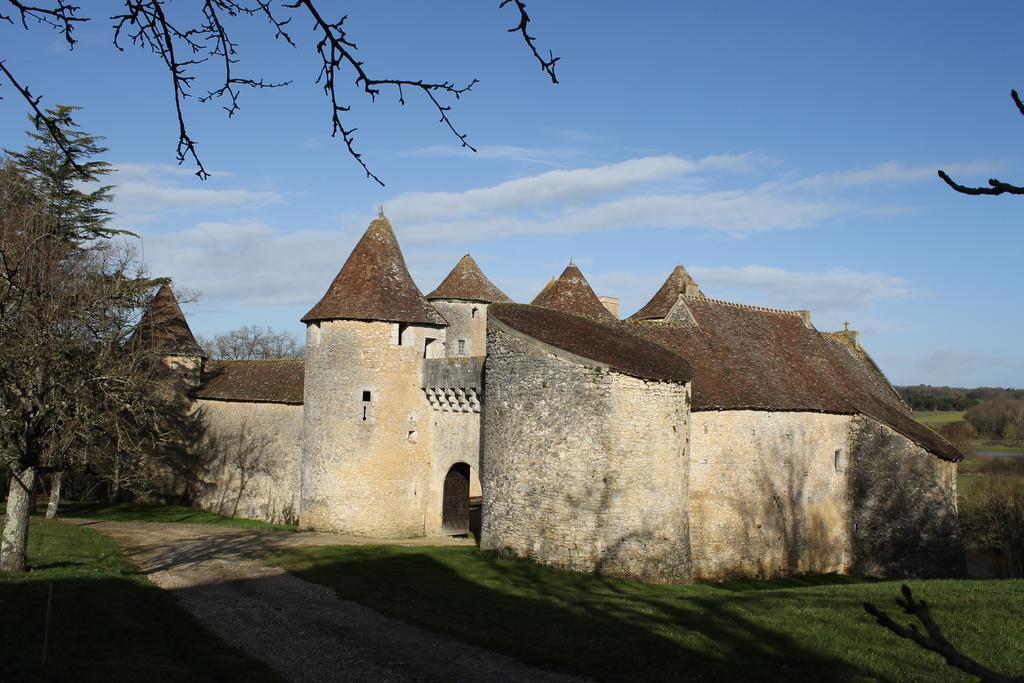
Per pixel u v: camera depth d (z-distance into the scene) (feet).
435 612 51.39
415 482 91.76
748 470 81.05
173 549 77.66
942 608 48.03
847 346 115.03
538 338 70.49
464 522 94.07
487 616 49.75
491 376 75.25
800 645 40.86
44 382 59.88
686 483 70.49
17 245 65.67
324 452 90.89
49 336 60.90
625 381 67.00
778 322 104.78
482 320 128.26
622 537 65.67
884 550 90.02
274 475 105.19
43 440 59.82
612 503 65.67
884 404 101.30
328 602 54.95
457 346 125.90
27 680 33.88
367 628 48.03
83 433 65.67
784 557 83.87
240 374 116.57
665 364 73.26
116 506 114.52
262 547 78.48
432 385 91.30
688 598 53.42
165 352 112.68
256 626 48.85
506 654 42.29
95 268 84.64
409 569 65.98
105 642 41.88
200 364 120.47
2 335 58.80
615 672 38.45
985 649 41.19
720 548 78.07
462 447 88.84
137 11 16.22
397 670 40.06
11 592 49.21
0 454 57.98
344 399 90.48
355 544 80.23
